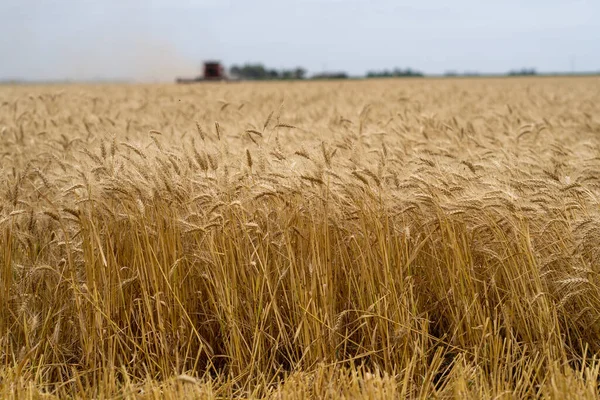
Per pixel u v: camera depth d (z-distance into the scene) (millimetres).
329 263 5812
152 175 5934
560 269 5883
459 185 6051
